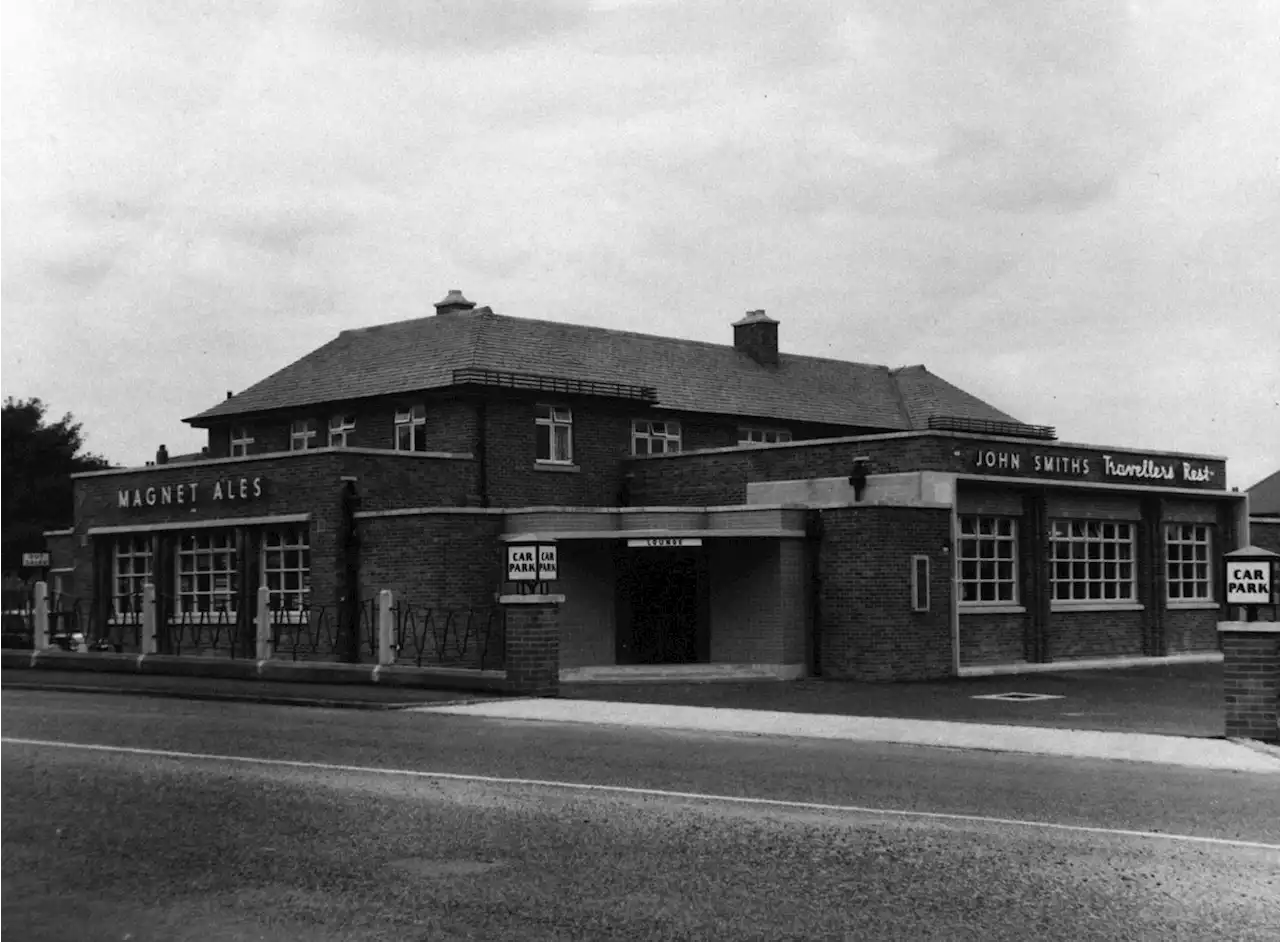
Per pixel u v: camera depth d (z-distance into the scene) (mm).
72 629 33562
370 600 31141
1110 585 34844
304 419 41281
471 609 30359
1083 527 34250
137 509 36656
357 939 7559
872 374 52031
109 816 11203
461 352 39062
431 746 16031
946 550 30297
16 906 8352
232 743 16281
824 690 25734
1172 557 36531
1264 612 17266
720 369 45875
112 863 9469
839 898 8391
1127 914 8008
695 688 26219
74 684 25953
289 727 18266
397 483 34062
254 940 7578
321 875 9055
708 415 42281
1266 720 17047
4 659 31078
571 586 30016
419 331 42344
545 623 23141
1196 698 24078
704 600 30609
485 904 8266
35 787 12727
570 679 28438
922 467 30828
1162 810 11555
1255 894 8477
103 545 37500
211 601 35031
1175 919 7891
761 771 13945
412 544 31047
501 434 37188
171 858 9609
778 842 10078
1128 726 19000
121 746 15914
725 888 8648
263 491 33781
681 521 30594
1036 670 31797
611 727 18609
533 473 37750
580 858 9531
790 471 34094
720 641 30328
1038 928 7715
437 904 8273
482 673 23578
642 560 30828
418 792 12414
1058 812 11422
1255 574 17203
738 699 23562
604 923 7828
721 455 36281
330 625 32031
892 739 17094
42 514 71250
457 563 30578
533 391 37531
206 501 35031
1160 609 35344
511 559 23266
